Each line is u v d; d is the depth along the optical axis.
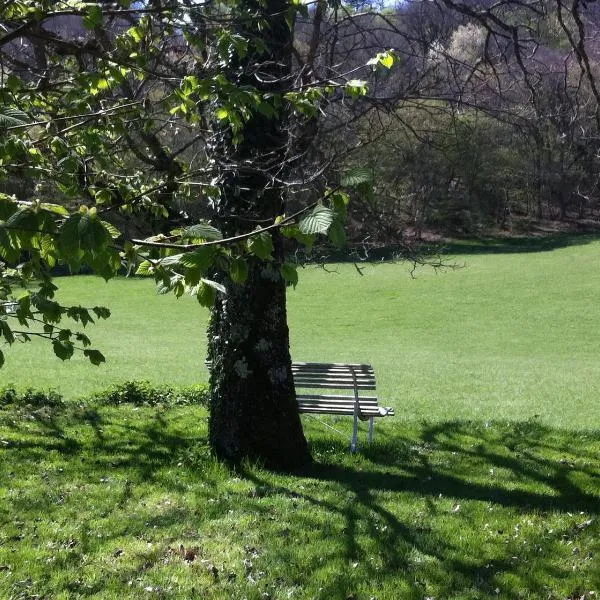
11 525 6.54
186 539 6.30
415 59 8.48
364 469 8.70
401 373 21.11
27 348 24.81
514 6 9.33
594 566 5.95
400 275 48.25
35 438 9.58
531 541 6.43
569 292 41.75
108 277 2.75
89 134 4.93
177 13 5.18
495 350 28.59
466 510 7.19
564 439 10.49
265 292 8.48
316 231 2.58
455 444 10.12
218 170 6.04
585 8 8.55
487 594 5.43
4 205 2.65
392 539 6.39
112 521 6.68
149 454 8.95
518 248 54.00
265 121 7.66
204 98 4.89
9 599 5.13
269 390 8.56
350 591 5.41
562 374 21.16
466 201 40.66
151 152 7.78
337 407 9.70
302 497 7.47
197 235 2.74
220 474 8.14
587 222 56.06
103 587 5.40
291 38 7.89
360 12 8.66
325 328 34.22
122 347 27.05
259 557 5.95
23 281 3.84
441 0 9.02
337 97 6.93
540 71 9.19
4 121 2.86
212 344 8.77
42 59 6.42
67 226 2.48
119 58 5.06
